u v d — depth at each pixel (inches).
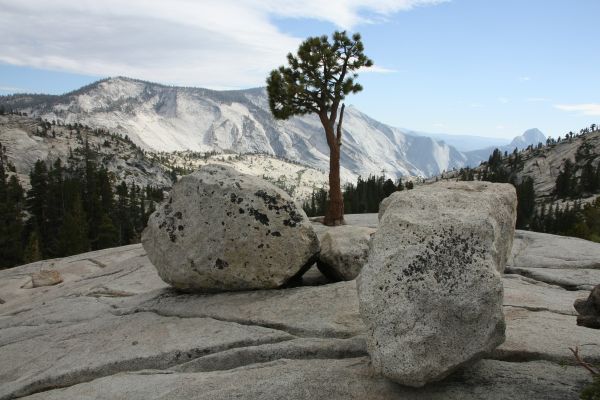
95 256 987.9
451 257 244.8
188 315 403.5
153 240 462.9
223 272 429.4
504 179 6284.5
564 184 6333.7
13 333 449.1
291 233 431.2
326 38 997.8
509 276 538.0
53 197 3341.5
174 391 271.0
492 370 258.2
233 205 429.4
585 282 510.0
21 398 307.3
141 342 355.3
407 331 228.2
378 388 245.9
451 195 290.8
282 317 362.3
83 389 295.3
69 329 421.1
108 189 4037.9
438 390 240.8
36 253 2605.8
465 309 229.6
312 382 258.1
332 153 1024.9
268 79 1048.8
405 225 267.1
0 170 4197.8
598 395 207.2
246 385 263.4
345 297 383.6
